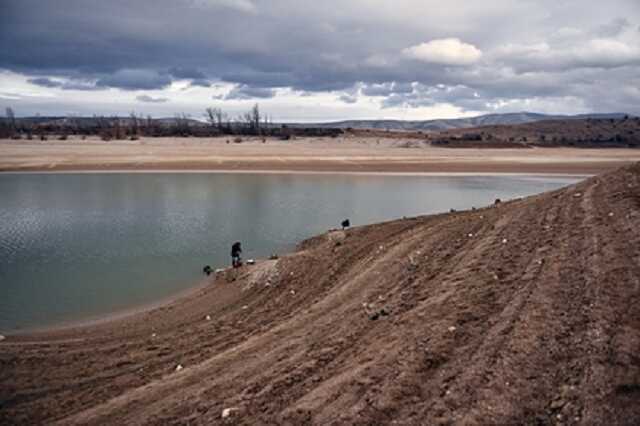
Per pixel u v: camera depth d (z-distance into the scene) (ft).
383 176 183.62
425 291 31.94
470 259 36.22
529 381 17.66
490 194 136.56
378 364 21.88
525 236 38.06
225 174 185.06
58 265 64.13
